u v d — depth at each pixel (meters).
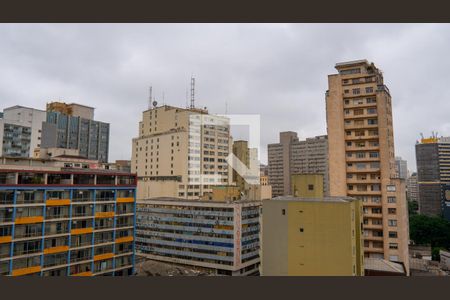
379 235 62.22
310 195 43.31
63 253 54.50
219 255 76.56
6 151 109.50
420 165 161.00
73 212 56.47
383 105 64.81
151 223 86.88
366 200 64.56
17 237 49.59
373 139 65.38
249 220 80.88
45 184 53.12
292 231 37.22
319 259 35.75
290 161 184.38
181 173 112.69
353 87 68.00
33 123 120.62
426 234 96.56
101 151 166.62
